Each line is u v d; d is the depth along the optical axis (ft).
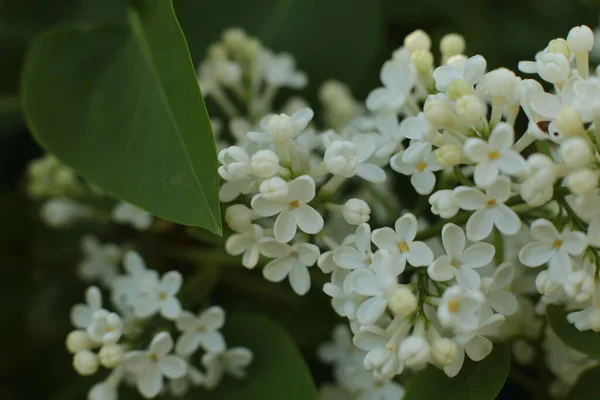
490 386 1.31
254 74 1.64
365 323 1.27
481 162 1.25
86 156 1.40
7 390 1.60
